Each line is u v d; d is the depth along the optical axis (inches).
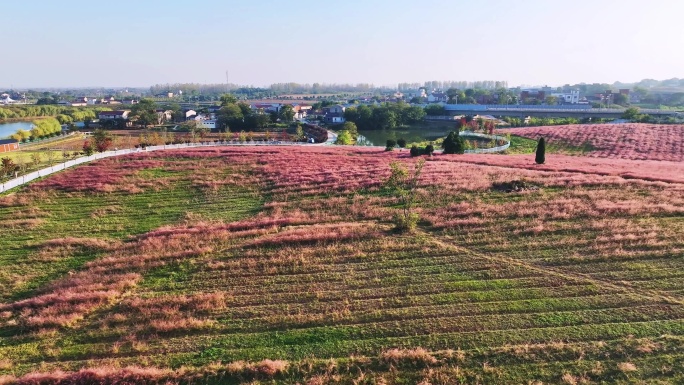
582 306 794.2
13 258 1208.2
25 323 840.9
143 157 2600.9
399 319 788.6
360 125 5969.5
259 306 863.7
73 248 1256.8
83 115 6678.2
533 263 986.1
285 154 2645.2
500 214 1314.0
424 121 6530.5
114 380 650.8
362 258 1062.4
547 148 3289.9
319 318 799.7
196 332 784.9
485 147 3314.5
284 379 650.2
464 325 755.4
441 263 1013.2
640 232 1109.7
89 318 861.2
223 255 1133.7
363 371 657.0
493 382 620.7
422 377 638.5
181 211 1632.6
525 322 754.2
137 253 1185.4
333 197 1678.2
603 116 5477.4
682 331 701.9
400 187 1605.6
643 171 1836.9
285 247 1157.7
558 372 629.3
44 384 653.3
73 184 1963.6
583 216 1255.5
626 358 645.3
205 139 4143.7
